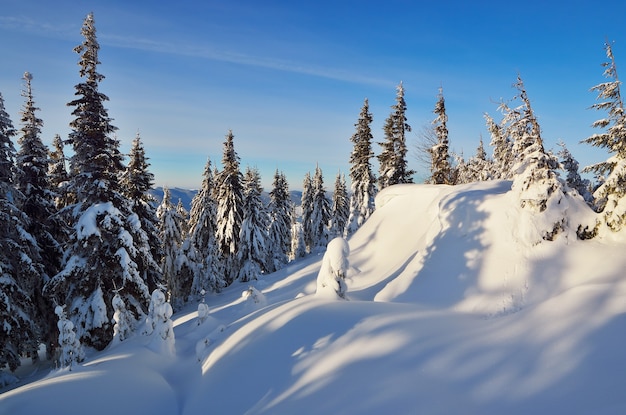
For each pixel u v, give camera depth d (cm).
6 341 1630
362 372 707
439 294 1168
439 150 3083
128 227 1809
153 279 2145
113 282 1689
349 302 1098
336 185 6006
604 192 1116
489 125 2955
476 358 695
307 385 721
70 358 1205
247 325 1134
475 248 1255
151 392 915
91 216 1667
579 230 1148
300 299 1232
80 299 1709
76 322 1659
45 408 761
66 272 1644
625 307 739
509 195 1307
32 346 1748
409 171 3444
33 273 1683
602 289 834
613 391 536
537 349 687
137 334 1519
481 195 1458
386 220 2253
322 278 1250
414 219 1972
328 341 862
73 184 1759
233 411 745
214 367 962
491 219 1298
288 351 877
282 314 1077
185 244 3134
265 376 819
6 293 1605
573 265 1030
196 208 3956
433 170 3147
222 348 1055
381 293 1376
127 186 2284
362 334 847
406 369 694
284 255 4681
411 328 855
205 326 1487
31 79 2020
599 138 1127
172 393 945
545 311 828
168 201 3108
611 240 1076
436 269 1284
